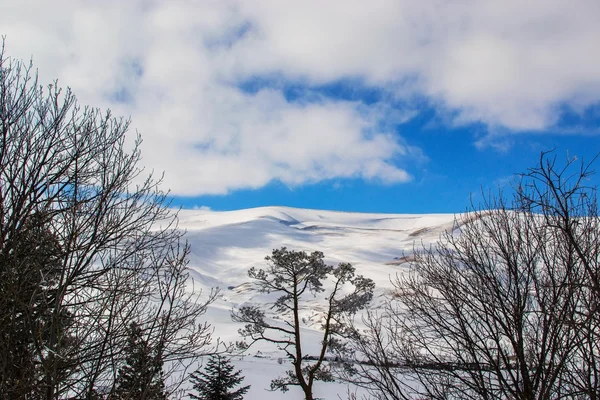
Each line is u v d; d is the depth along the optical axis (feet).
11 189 21.38
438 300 18.81
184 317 20.80
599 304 13.69
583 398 15.96
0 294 18.30
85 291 22.40
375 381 18.26
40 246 20.59
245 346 60.49
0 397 16.30
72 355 17.48
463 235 19.21
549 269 16.49
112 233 22.40
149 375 18.28
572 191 14.08
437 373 17.79
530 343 17.46
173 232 23.40
